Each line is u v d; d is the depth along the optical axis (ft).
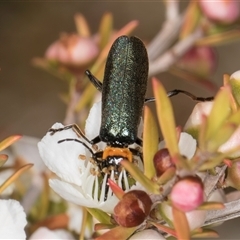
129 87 0.37
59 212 0.41
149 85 0.60
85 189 0.34
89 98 0.42
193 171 0.31
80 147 0.35
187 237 0.31
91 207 0.34
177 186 0.31
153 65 0.45
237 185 0.34
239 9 0.43
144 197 0.32
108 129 0.36
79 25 0.46
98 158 0.35
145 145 0.33
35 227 0.39
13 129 0.65
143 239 0.33
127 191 0.33
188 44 0.44
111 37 0.44
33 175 0.42
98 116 0.36
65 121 0.44
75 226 0.39
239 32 0.43
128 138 0.36
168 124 0.31
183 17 0.46
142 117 0.37
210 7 0.43
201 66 0.46
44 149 0.35
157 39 0.46
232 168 0.34
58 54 0.44
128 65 0.37
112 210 0.34
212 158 0.31
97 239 0.33
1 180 0.40
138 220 0.32
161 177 0.32
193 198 0.31
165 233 0.34
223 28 0.44
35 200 0.41
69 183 0.34
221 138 0.30
